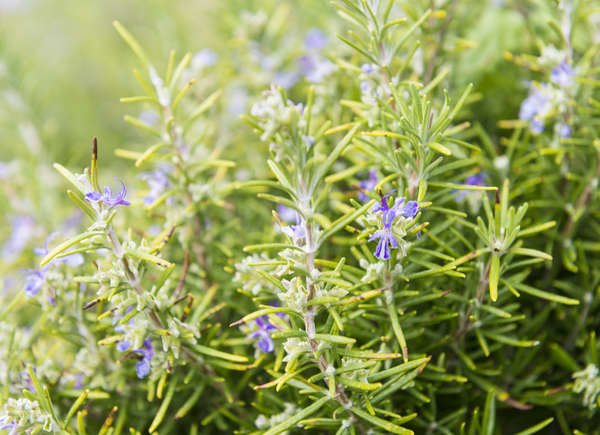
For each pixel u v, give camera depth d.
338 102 0.68
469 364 0.61
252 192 0.70
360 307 0.59
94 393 0.61
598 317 0.66
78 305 0.63
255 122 0.60
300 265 0.57
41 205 0.75
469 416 0.65
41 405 0.58
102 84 1.02
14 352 0.63
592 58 0.68
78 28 1.08
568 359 0.63
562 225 0.68
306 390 0.58
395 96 0.58
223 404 0.64
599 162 0.65
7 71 0.77
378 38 0.60
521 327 0.66
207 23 0.86
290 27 0.83
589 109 0.65
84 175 0.56
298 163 0.58
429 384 0.61
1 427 0.59
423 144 0.58
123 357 0.60
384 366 0.61
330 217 0.67
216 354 0.59
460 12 0.74
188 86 0.63
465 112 0.70
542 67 0.66
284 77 0.75
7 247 0.74
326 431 0.62
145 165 0.75
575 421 0.65
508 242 0.58
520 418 0.66
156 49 0.82
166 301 0.59
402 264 0.59
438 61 0.68
